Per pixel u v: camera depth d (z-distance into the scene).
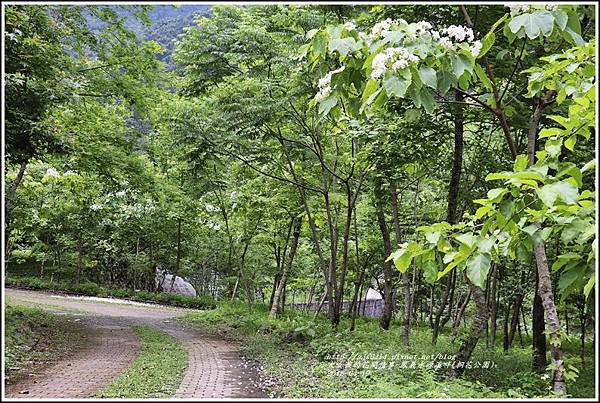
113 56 11.00
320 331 10.78
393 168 8.70
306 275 21.73
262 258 20.67
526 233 3.38
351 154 11.00
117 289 25.19
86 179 14.10
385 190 10.27
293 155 11.70
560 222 3.16
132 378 6.43
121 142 12.44
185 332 12.49
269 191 14.84
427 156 8.77
